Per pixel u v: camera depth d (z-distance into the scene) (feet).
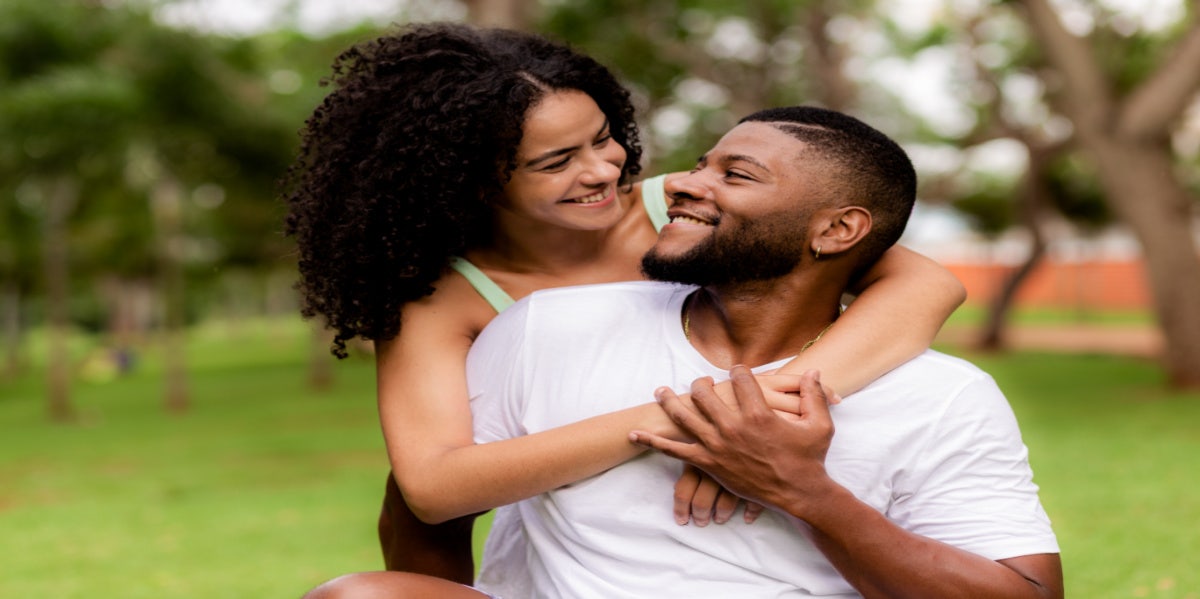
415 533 7.88
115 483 30.71
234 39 47.75
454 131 7.49
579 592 6.56
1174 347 45.57
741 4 55.21
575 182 7.80
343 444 38.09
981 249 147.43
